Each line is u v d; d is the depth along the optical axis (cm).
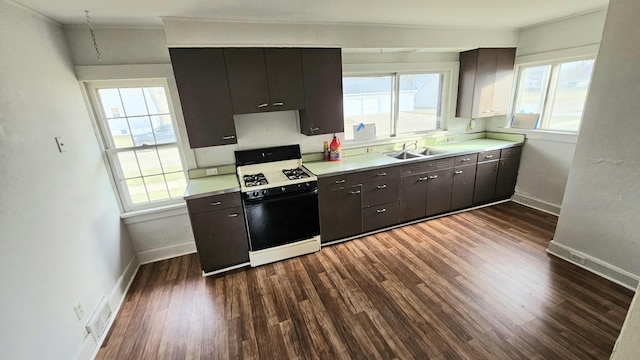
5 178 146
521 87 374
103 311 208
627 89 201
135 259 284
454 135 404
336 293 231
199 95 244
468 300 214
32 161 167
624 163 209
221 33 238
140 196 286
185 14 218
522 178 383
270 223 269
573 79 318
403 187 322
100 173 249
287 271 265
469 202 366
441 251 281
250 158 300
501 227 323
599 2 251
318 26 268
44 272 161
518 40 360
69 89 222
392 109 369
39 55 191
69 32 228
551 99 343
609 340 174
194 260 294
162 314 220
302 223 282
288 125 315
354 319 203
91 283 203
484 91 362
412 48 314
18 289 142
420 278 243
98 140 253
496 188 379
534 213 354
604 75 211
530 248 278
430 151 368
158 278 266
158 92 269
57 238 177
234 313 216
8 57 163
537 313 198
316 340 188
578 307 201
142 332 204
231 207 256
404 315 204
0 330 128
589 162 229
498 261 260
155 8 201
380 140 366
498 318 196
